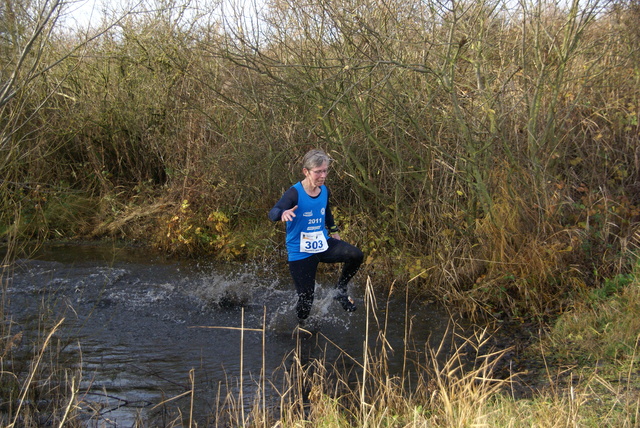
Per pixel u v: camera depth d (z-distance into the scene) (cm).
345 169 755
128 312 578
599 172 679
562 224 624
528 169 626
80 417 372
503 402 371
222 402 399
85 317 559
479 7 600
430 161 685
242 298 617
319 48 690
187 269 749
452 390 360
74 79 959
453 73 596
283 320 565
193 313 583
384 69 639
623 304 507
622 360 438
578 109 695
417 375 445
